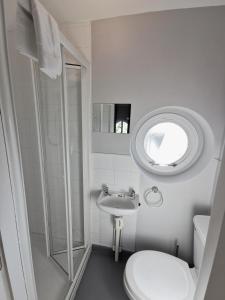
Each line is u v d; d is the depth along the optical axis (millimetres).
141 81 1388
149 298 996
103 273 1599
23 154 1679
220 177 422
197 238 1253
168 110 1429
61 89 1160
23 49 676
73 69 1428
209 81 1280
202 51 1249
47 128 1562
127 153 1534
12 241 637
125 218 1680
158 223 1615
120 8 1224
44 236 1818
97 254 1820
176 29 1257
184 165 1487
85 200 1658
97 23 1360
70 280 1404
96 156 1603
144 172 1527
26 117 1582
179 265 1219
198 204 1484
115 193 1610
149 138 1525
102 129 1540
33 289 791
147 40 1314
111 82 1440
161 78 1350
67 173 1270
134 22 1307
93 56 1424
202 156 1423
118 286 1477
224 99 1278
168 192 1524
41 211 1792
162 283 1087
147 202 1585
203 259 469
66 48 1037
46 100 1507
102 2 1159
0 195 572
